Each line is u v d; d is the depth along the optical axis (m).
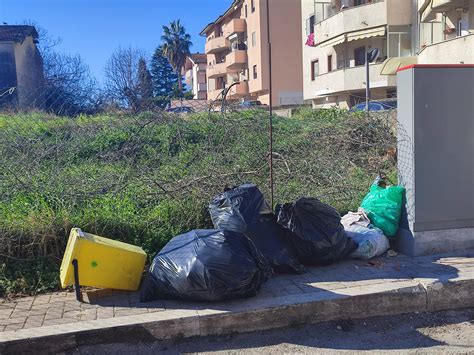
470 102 5.02
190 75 70.94
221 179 6.47
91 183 6.32
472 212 5.13
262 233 4.68
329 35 27.83
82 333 3.54
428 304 4.23
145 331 3.65
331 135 8.57
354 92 27.06
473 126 5.04
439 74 4.93
